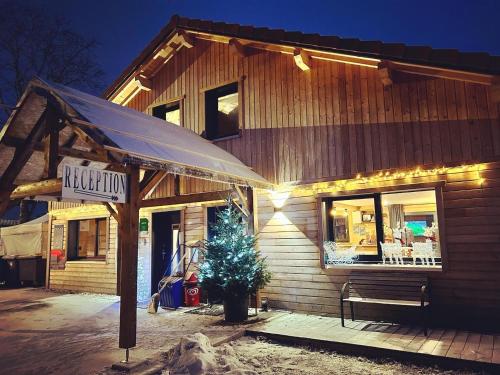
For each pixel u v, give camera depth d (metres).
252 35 8.45
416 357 4.94
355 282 7.02
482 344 5.20
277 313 7.77
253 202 8.34
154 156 5.23
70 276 12.35
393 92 7.07
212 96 9.88
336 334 5.96
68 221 12.66
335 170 7.60
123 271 4.98
